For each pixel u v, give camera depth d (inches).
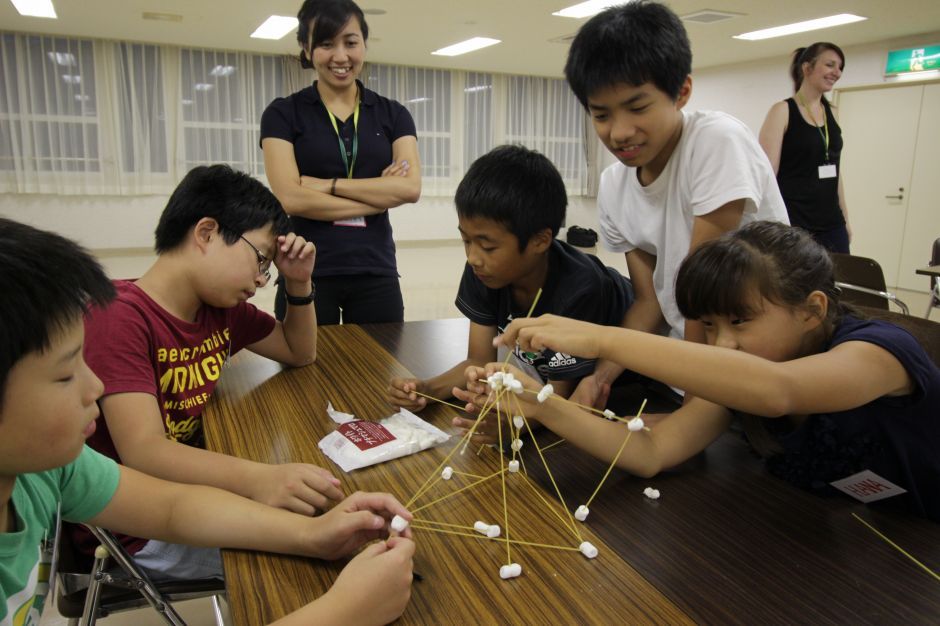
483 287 56.0
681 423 40.9
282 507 32.8
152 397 41.5
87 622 40.3
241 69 308.3
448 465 37.5
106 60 281.6
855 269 107.0
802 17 229.1
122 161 291.4
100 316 41.4
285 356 55.9
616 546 31.0
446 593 26.0
